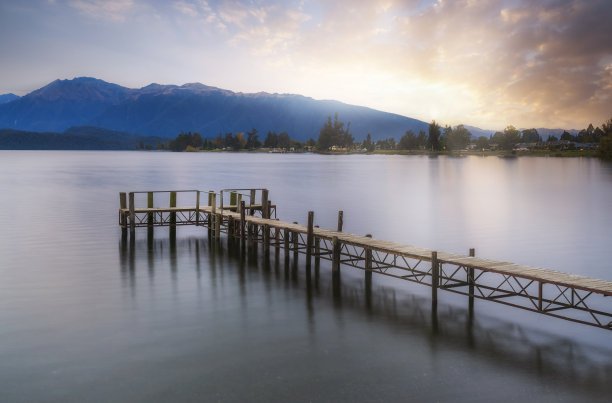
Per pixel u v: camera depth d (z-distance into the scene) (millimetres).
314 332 14156
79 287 18781
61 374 11391
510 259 25047
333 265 20828
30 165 144375
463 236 31719
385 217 40719
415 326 14727
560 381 11156
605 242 29469
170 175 100000
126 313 15758
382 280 20281
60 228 32969
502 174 102625
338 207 47500
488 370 11711
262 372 11531
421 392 10609
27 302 16828
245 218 27094
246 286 19156
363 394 10508
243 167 141000
